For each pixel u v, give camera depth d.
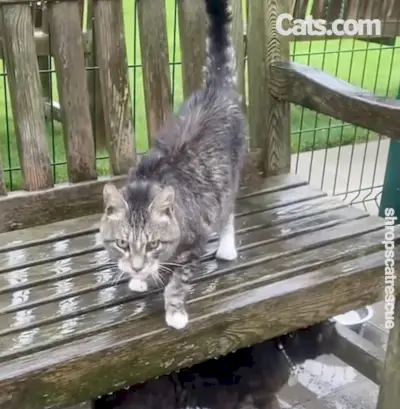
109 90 1.00
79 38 0.96
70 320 0.79
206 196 0.85
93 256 0.91
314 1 1.43
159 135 0.91
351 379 1.22
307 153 1.87
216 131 0.90
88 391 0.76
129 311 0.81
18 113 0.95
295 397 1.17
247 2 1.12
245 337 0.85
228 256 0.91
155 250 0.77
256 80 1.14
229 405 1.09
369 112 0.98
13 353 0.73
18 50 0.92
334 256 0.94
